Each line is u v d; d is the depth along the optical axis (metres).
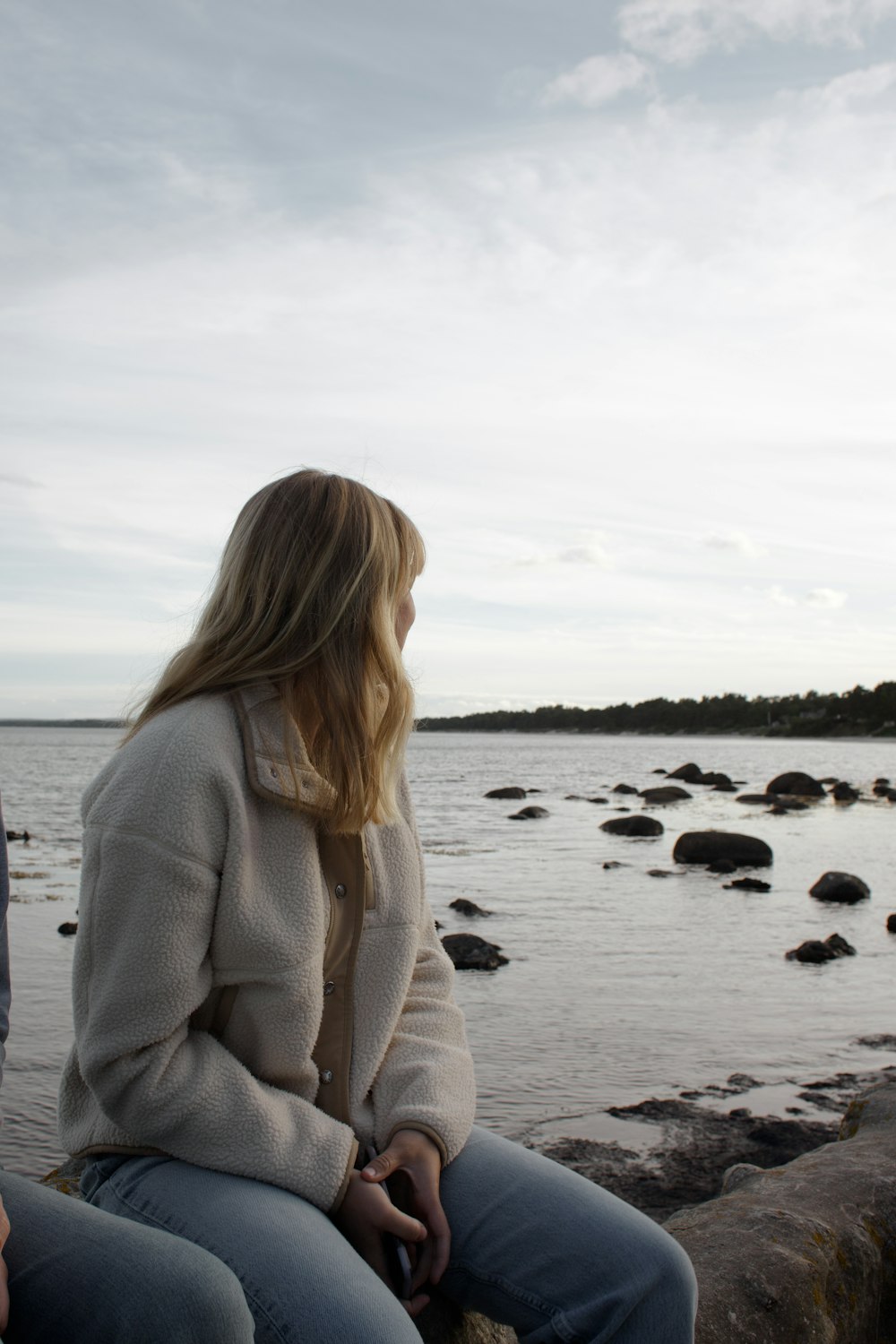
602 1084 7.93
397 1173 1.90
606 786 55.31
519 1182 1.94
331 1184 1.75
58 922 14.15
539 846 25.52
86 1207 1.60
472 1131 2.09
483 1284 1.89
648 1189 6.20
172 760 1.76
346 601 1.97
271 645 1.93
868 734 180.62
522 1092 7.70
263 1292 1.58
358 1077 1.95
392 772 2.00
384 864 2.07
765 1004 10.45
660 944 13.29
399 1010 2.04
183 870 1.71
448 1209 1.93
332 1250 1.64
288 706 1.91
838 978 11.62
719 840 22.31
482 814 35.69
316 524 2.00
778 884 19.31
